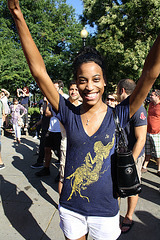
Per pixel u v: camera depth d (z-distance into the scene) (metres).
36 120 10.08
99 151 1.25
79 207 1.26
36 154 5.83
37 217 2.77
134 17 10.64
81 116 1.31
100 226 1.26
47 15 19.83
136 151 2.02
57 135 3.96
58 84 3.71
